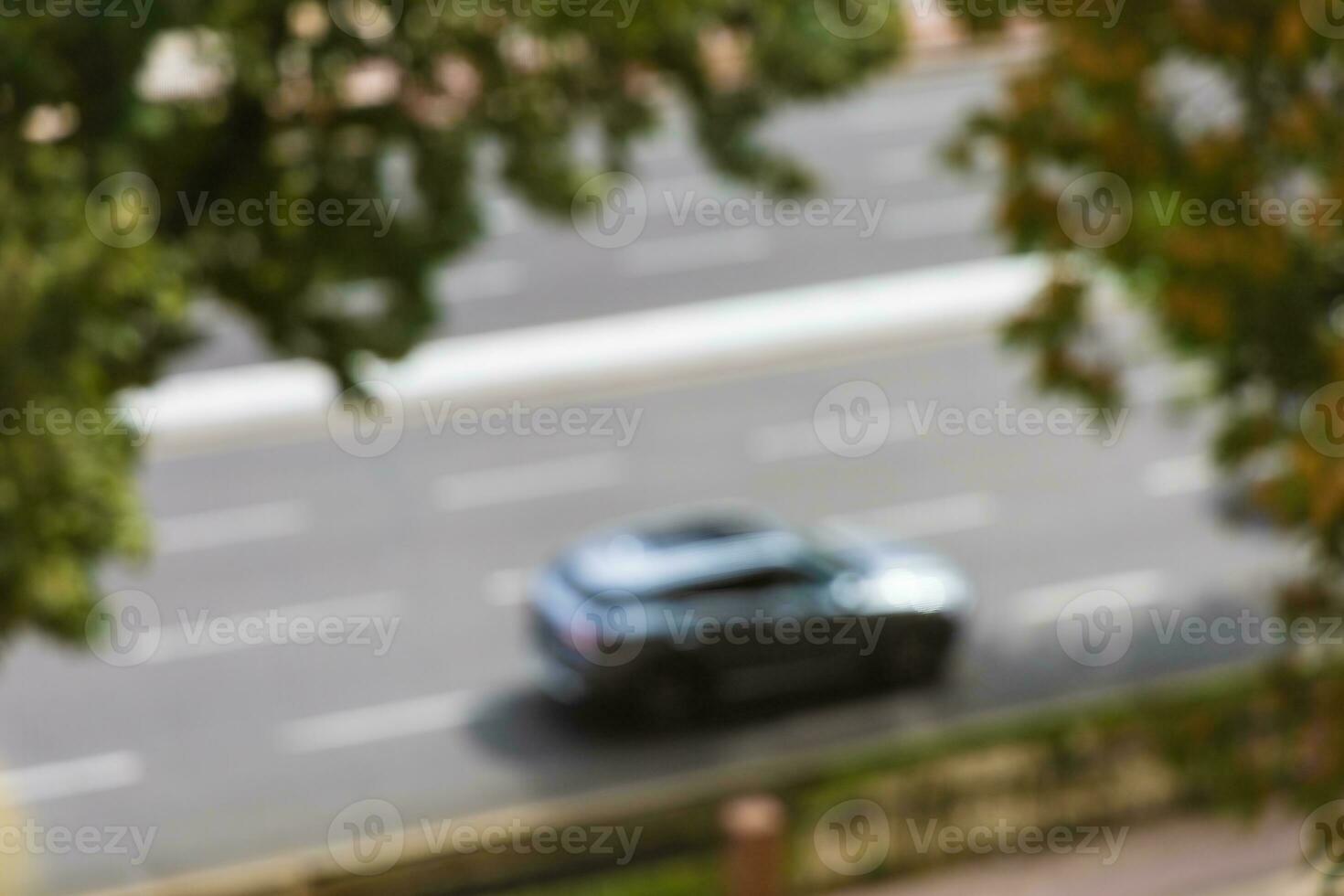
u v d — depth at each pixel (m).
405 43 27.53
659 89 31.12
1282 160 22.08
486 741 44.56
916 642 47.25
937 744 41.00
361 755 43.97
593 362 65.69
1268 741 22.34
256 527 55.47
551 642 46.00
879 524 57.47
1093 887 33.28
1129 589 53.34
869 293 71.62
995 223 24.31
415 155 28.20
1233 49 21.36
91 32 21.97
